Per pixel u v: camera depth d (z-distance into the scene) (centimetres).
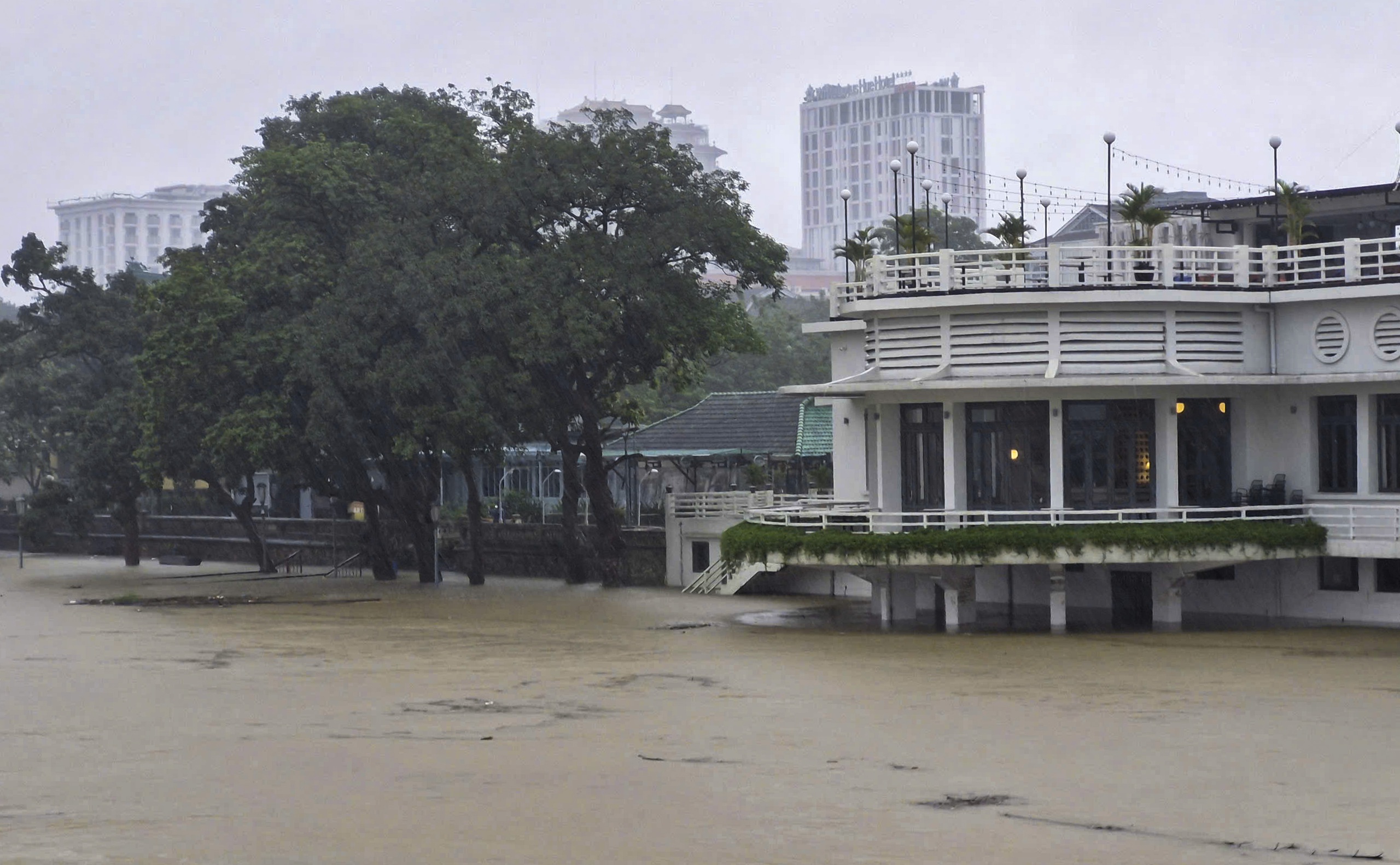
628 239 6950
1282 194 5612
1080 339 5184
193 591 7812
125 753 3434
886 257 5506
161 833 2733
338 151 7825
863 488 6141
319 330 7362
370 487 8019
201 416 8119
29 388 10344
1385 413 5178
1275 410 5384
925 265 5700
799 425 7881
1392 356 5119
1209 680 4212
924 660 4634
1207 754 3288
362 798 2967
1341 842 2609
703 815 2819
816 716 3791
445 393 7188
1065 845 2603
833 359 6228
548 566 8131
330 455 7825
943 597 5753
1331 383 5181
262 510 9462
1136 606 5559
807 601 6538
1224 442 5384
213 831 2739
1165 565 5244
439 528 8606
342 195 7712
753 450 7875
